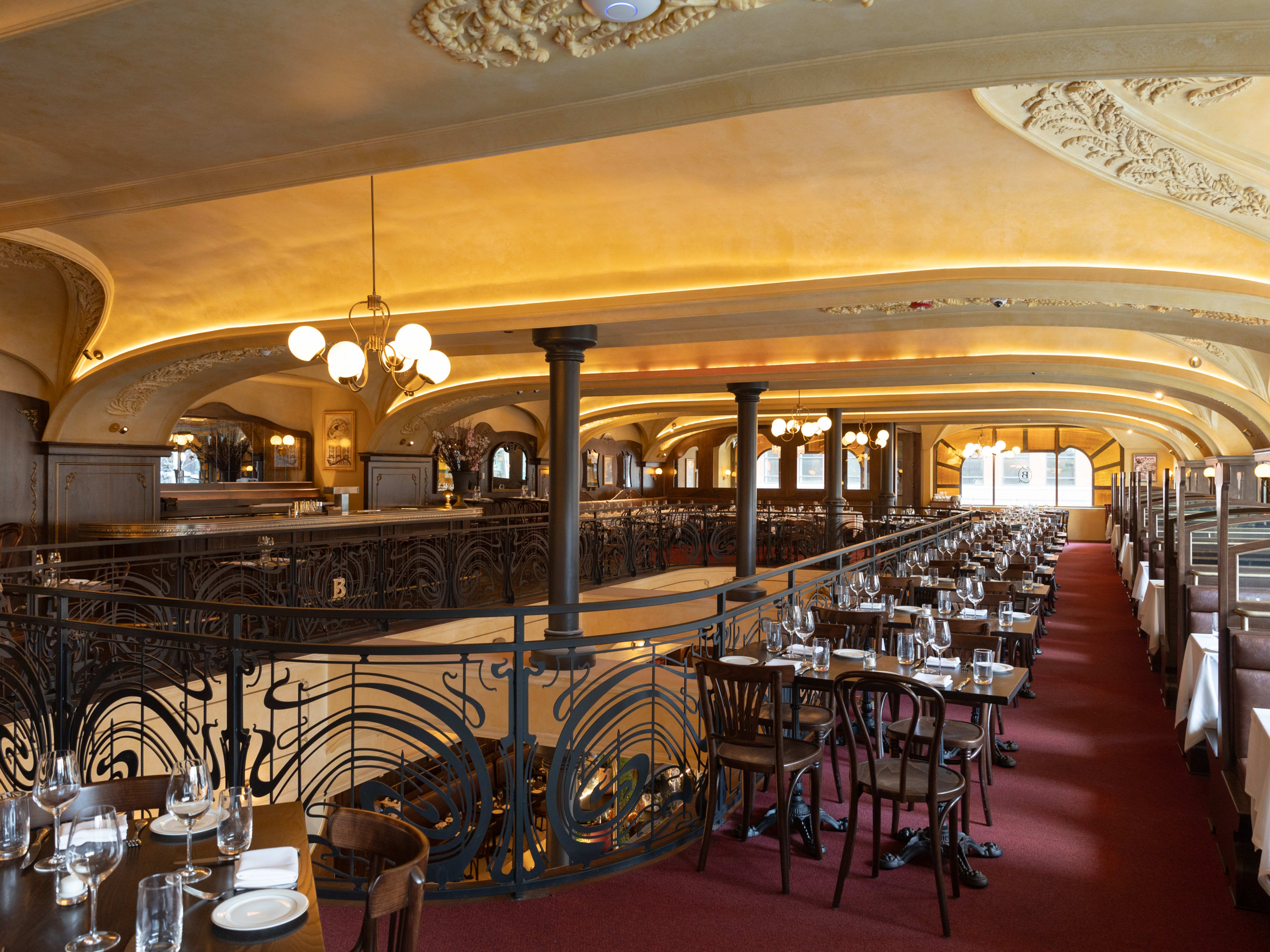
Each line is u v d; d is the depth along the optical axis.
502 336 8.51
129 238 7.95
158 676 6.45
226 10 3.01
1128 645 9.34
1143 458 23.75
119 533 9.09
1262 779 3.35
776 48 3.28
